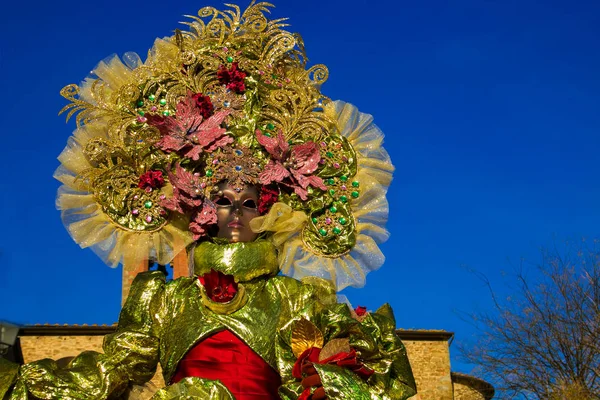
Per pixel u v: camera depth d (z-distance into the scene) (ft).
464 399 80.59
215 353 17.39
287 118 19.95
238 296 17.74
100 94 19.22
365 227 19.61
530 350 52.37
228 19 20.58
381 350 17.58
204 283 17.78
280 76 20.58
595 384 50.98
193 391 16.42
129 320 18.33
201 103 19.24
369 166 20.02
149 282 18.53
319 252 19.29
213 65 19.92
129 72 19.65
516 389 52.29
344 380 16.21
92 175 18.74
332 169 19.63
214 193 18.79
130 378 17.95
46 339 71.61
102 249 18.53
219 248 18.31
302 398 16.42
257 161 19.10
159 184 18.92
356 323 17.21
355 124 20.27
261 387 17.29
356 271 19.27
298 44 20.76
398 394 17.60
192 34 20.42
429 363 79.10
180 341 17.56
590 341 51.08
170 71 19.80
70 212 18.62
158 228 18.85
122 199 18.76
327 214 19.40
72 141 18.97
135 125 19.12
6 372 17.01
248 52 20.45
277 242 18.94
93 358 17.98
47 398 17.16
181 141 18.88
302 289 18.47
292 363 17.35
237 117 19.58
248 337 17.48
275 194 19.07
